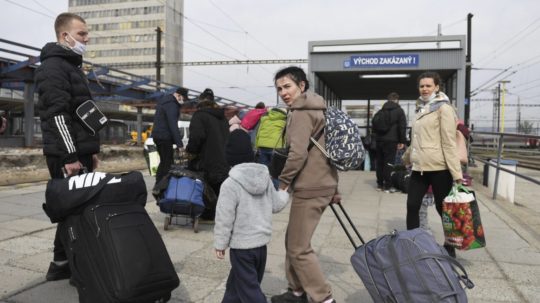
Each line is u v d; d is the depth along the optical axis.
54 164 3.39
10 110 28.30
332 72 12.53
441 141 4.13
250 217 2.86
